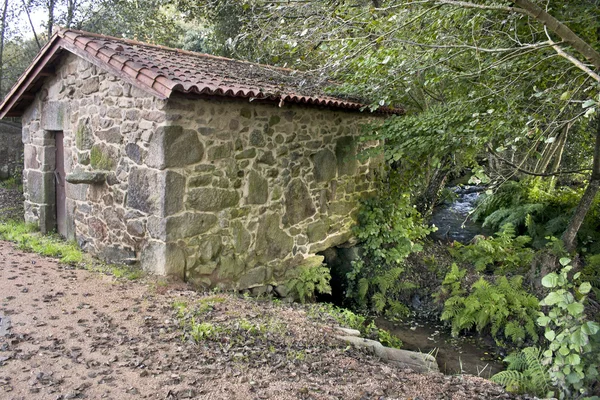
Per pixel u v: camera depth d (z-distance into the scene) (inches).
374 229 286.2
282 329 167.9
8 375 113.1
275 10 178.7
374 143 297.4
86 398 107.1
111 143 208.1
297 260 250.4
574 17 181.0
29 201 281.6
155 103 182.1
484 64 186.2
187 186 190.7
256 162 218.7
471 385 148.3
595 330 129.2
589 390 138.2
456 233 389.7
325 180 261.9
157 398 110.0
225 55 419.5
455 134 224.7
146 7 458.9
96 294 170.7
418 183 333.7
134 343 136.2
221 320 162.2
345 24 161.3
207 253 202.7
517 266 289.6
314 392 121.4
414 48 186.1
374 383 133.5
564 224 322.7
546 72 191.3
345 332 186.5
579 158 419.5
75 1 438.6
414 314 276.1
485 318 235.0
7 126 435.5
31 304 156.3
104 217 218.4
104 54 188.7
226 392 115.5
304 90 231.6
